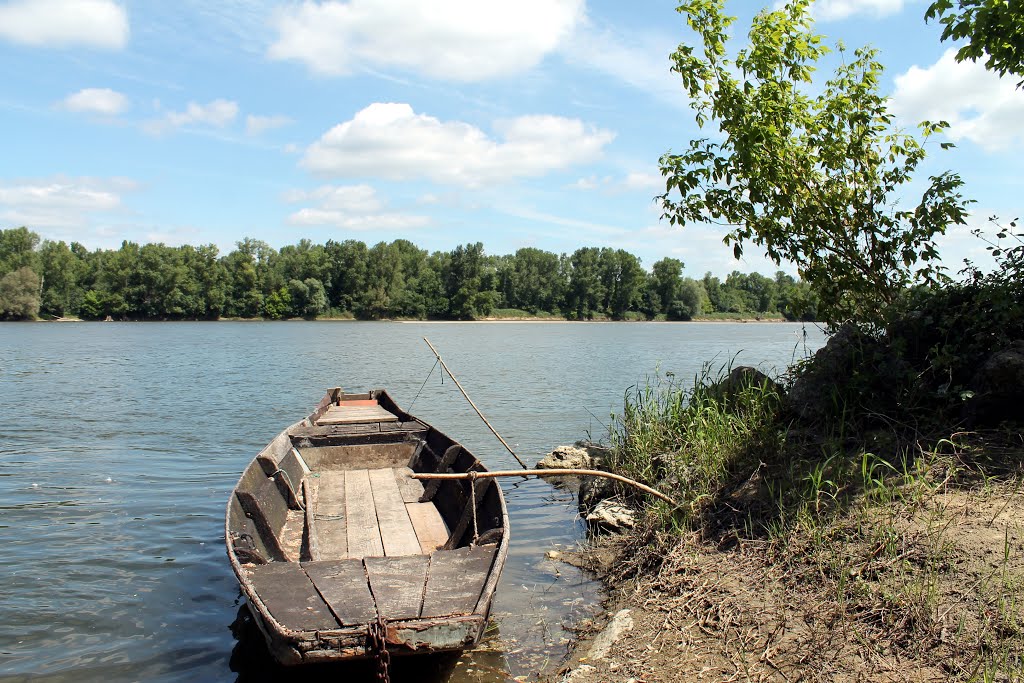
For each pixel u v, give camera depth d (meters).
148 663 5.77
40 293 104.19
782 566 5.89
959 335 7.83
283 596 5.12
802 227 9.86
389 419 13.01
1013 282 7.97
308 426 11.91
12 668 5.66
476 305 121.06
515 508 10.00
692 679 4.73
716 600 5.70
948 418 7.46
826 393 8.45
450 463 9.15
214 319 113.31
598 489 9.84
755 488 7.41
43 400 22.00
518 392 23.59
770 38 9.67
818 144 9.88
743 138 9.57
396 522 7.78
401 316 120.81
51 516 9.61
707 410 9.14
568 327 103.25
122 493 10.86
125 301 107.19
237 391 24.72
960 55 8.34
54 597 6.98
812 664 4.64
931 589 4.91
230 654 5.92
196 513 9.81
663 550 6.94
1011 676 4.07
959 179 8.85
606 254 127.69
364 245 119.06
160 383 27.14
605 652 5.29
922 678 4.29
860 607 5.08
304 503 8.37
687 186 10.09
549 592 6.88
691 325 118.69
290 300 115.81
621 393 23.17
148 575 7.59
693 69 9.97
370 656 4.67
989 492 6.02
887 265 9.68
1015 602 4.61
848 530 6.02
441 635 4.76
